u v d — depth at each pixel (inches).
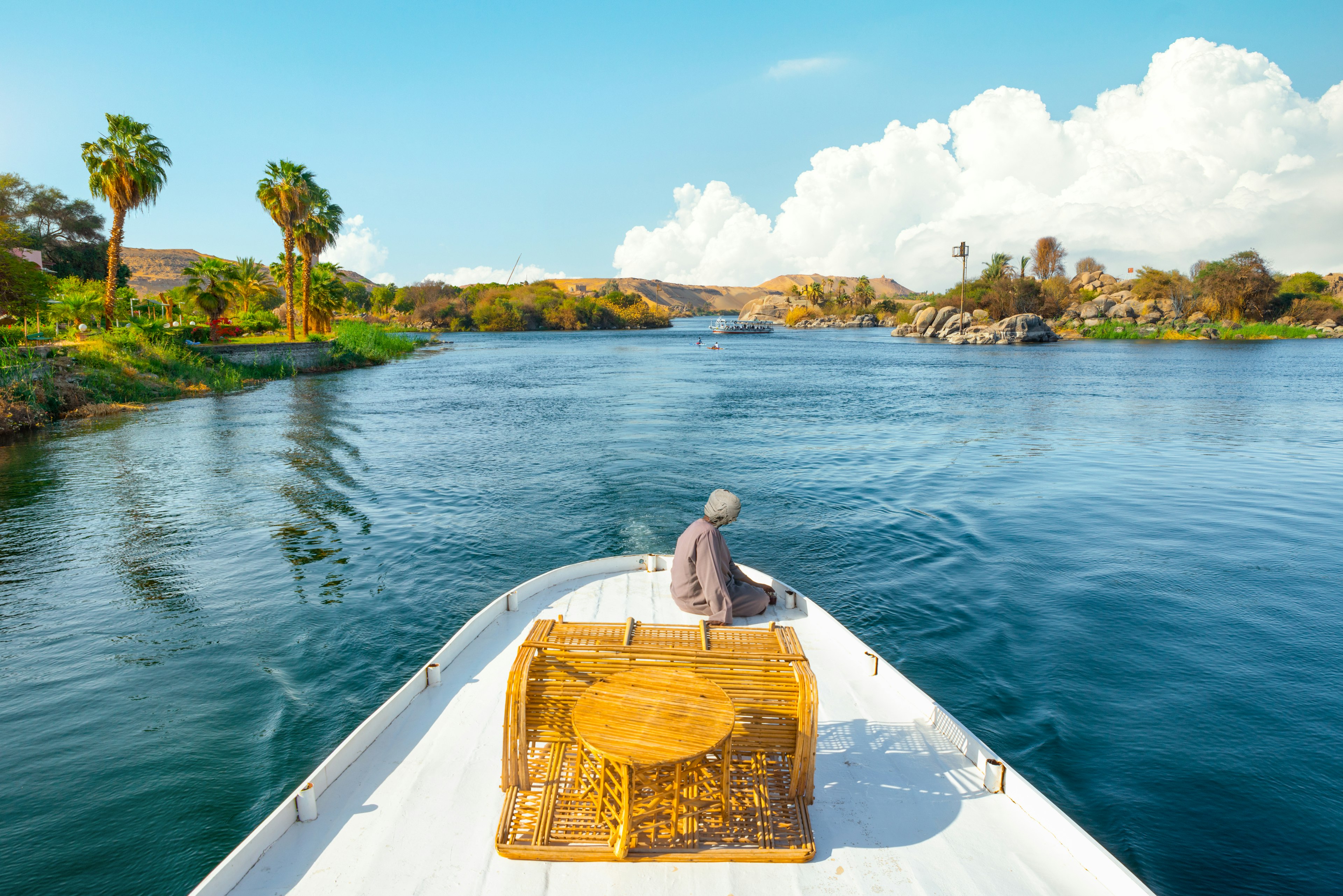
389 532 402.6
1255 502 454.3
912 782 133.0
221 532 407.2
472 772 134.0
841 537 381.4
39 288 1320.1
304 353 1809.8
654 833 114.7
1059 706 209.6
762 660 125.6
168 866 151.1
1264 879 143.0
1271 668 231.1
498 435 772.0
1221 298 3371.1
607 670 127.3
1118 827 158.7
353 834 117.0
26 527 422.0
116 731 204.1
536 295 5979.3
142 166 1438.2
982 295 3941.9
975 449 667.4
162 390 1208.8
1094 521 411.8
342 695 224.1
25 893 143.1
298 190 1966.0
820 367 1942.7
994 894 105.5
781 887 106.7
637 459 618.8
